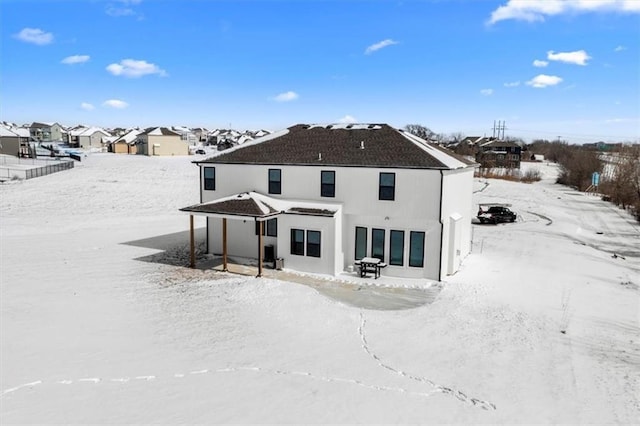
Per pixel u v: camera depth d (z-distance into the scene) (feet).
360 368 42.06
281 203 77.41
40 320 51.52
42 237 99.45
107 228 111.86
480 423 33.91
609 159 323.16
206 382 38.40
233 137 467.93
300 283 67.87
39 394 35.29
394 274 72.23
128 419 32.42
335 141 82.17
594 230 134.31
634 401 37.83
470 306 59.16
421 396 37.50
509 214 136.56
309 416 33.86
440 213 68.54
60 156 258.78
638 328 54.70
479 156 345.92
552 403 37.14
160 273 72.69
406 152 73.51
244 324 51.88
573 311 59.21
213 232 85.20
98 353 43.24
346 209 74.18
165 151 319.27
